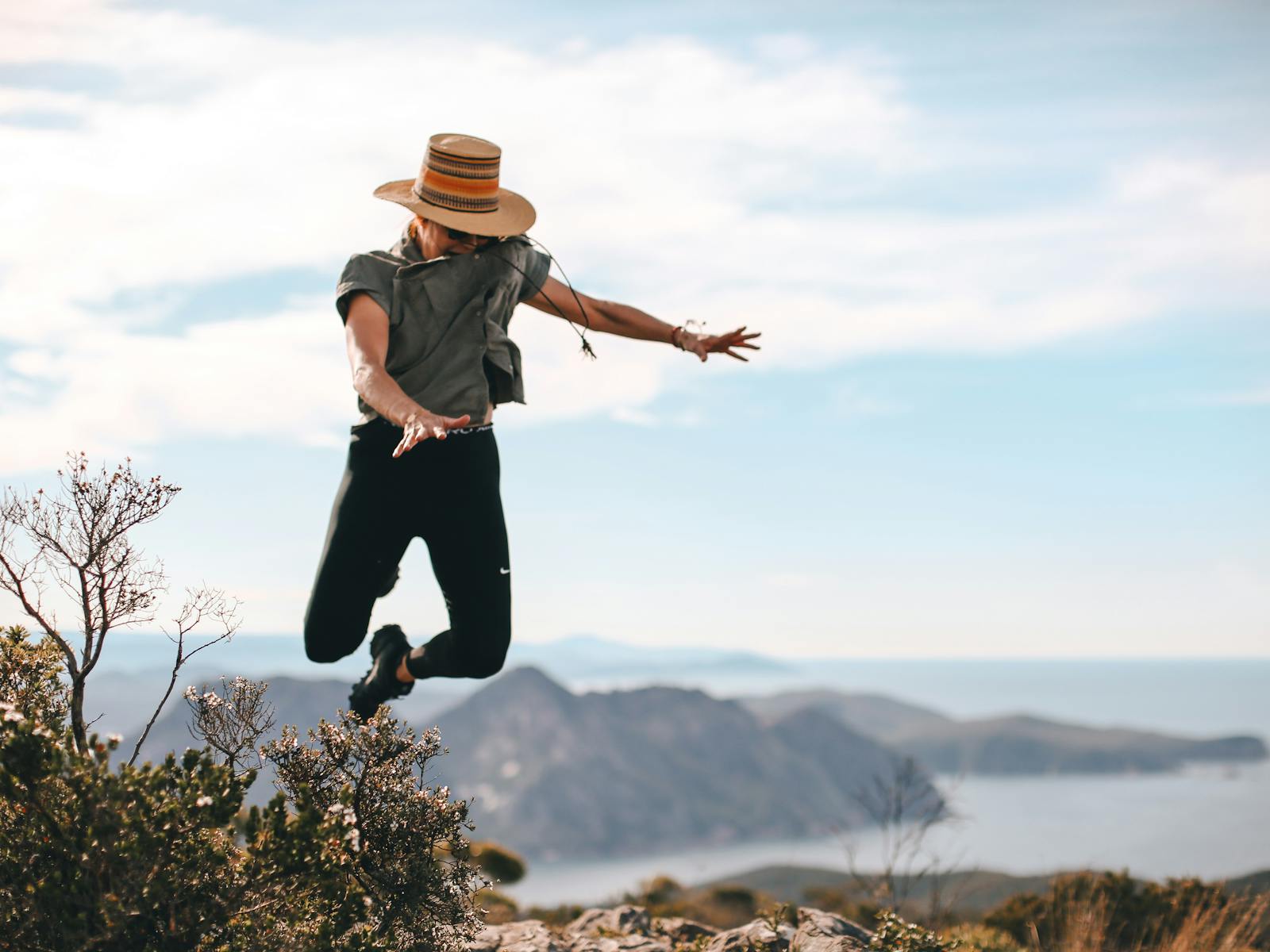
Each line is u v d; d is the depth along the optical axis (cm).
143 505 328
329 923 303
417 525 368
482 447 369
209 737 330
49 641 358
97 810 274
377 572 369
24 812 288
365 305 348
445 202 360
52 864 280
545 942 489
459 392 363
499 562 375
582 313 411
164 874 279
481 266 369
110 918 270
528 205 382
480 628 376
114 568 324
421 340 359
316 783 337
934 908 771
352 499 363
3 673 350
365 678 413
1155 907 753
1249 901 711
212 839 297
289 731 343
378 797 339
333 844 316
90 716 329
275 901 295
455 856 347
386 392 313
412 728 351
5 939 269
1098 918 727
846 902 948
